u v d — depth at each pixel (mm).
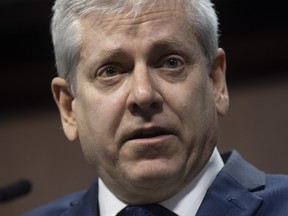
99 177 4594
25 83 8359
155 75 4180
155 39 4156
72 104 4582
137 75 4117
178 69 4215
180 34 4230
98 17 4242
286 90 7629
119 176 4285
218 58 4562
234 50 7727
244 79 7738
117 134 4188
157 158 4125
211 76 4535
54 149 8289
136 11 4168
